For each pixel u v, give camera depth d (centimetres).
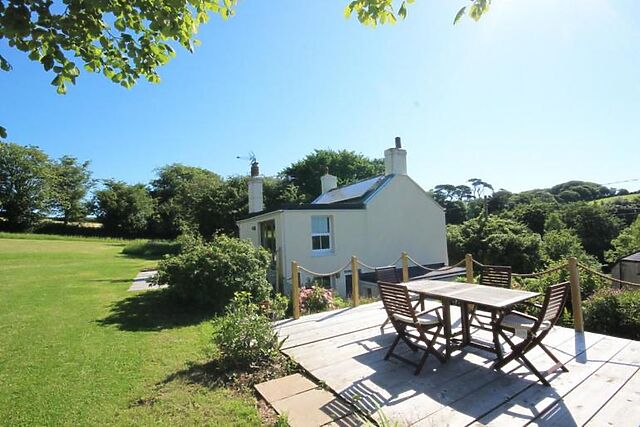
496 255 1934
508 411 311
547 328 376
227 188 2712
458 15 306
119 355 505
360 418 313
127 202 4309
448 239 2248
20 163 3978
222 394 372
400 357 436
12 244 2697
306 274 1252
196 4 317
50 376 430
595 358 413
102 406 353
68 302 888
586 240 3117
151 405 353
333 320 642
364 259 1399
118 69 359
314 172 3362
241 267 853
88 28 288
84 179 4725
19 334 614
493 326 407
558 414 301
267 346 456
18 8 251
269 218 1377
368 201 1425
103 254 2439
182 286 811
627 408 305
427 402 334
